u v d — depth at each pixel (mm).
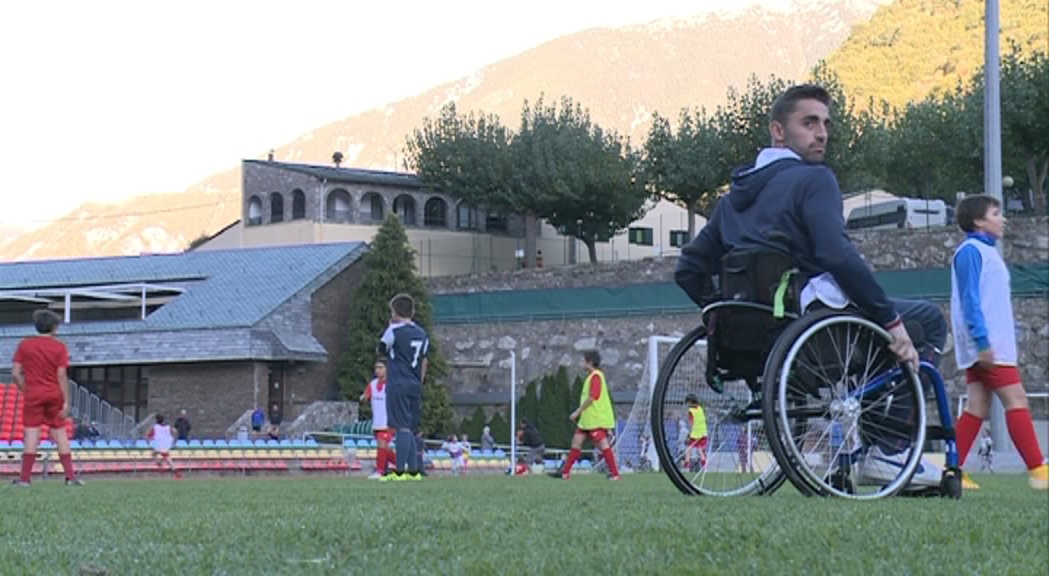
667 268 52500
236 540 4082
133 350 49281
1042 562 3320
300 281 51625
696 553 3480
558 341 51781
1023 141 51750
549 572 3156
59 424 13898
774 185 6789
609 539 3900
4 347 51094
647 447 29203
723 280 6961
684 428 7504
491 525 4508
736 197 6949
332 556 3584
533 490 9406
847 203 61906
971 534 3893
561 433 48656
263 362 48781
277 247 54750
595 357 17344
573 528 4309
